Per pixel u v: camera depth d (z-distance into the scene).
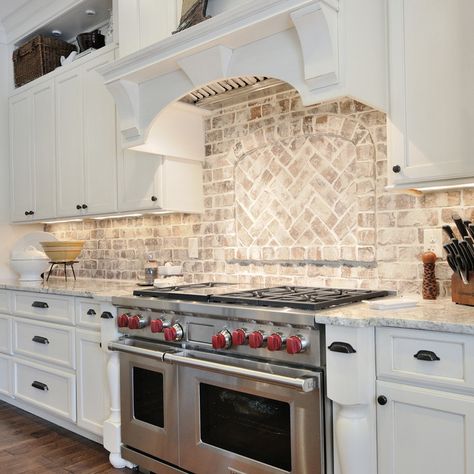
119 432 2.43
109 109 3.15
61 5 3.55
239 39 2.06
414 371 1.50
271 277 2.64
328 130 2.40
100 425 2.60
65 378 2.85
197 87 2.31
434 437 1.47
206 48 2.14
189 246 3.04
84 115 3.34
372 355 1.59
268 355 1.83
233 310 1.90
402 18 1.83
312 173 2.48
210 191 2.91
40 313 3.07
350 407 1.60
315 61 1.83
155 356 2.12
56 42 3.88
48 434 2.93
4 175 4.06
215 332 2.01
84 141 3.34
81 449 2.70
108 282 3.34
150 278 3.01
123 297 2.39
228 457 1.95
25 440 2.84
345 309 1.75
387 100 1.90
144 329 2.33
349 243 2.35
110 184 3.14
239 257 2.78
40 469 2.45
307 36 1.82
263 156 2.68
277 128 2.59
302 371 1.72
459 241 1.77
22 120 3.93
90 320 2.67
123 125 2.62
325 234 2.44
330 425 1.68
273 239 2.64
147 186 2.88
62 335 2.88
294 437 1.74
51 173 3.63
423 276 2.03
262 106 2.66
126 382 2.39
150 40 2.73
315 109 2.44
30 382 3.17
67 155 3.48
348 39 1.80
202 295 2.09
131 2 2.83
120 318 2.38
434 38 1.75
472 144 1.67
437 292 2.01
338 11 1.79
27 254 3.56
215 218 2.89
